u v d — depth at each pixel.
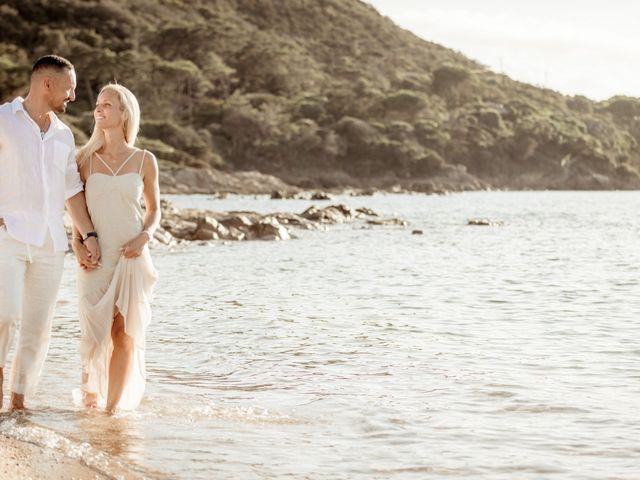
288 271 15.46
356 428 5.05
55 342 7.93
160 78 125.50
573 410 5.42
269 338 8.24
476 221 34.66
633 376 6.41
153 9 171.12
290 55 149.50
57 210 5.27
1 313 5.04
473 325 9.02
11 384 5.33
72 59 120.38
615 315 9.67
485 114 147.50
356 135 128.62
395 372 6.63
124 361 5.45
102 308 5.42
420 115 141.50
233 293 12.04
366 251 20.50
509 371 6.63
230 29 152.88
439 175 129.88
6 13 146.00
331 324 9.12
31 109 5.21
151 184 5.58
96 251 5.42
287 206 62.28
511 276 14.39
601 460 4.39
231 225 25.52
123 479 3.99
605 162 148.50
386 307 10.50
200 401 5.72
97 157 5.52
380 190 112.00
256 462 4.36
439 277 14.30
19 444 4.40
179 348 7.73
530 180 141.00
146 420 5.18
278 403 5.68
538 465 4.31
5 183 5.10
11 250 5.08
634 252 19.92
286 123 128.62
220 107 128.75
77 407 5.48
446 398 5.77
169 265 16.69
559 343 7.87
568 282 13.33
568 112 181.25
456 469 4.25
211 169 109.38
